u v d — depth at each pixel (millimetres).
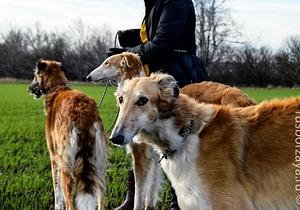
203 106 1327
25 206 1888
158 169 1925
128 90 1308
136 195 1909
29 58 19734
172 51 1853
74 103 1895
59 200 1967
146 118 1287
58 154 1902
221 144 1266
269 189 1257
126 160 2809
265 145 1266
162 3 1815
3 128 4434
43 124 5035
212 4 15672
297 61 16484
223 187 1239
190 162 1278
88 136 1830
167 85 1295
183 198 1301
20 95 10906
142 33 1953
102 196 1828
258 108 1319
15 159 2770
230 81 16391
